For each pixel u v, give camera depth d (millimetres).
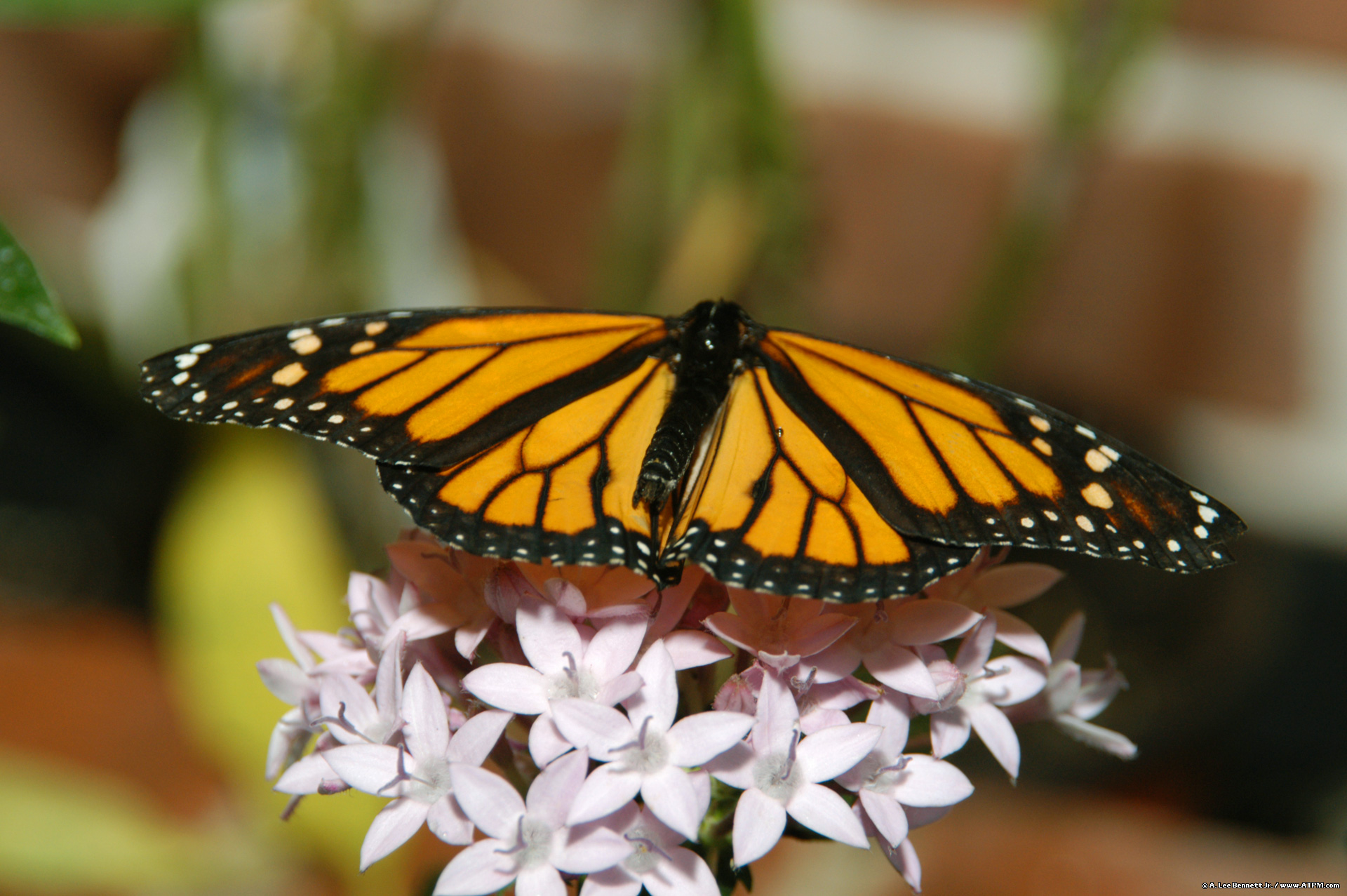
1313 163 564
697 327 438
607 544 423
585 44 644
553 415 433
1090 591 637
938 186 614
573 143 661
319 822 530
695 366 436
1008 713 441
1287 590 651
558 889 413
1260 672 650
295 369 430
